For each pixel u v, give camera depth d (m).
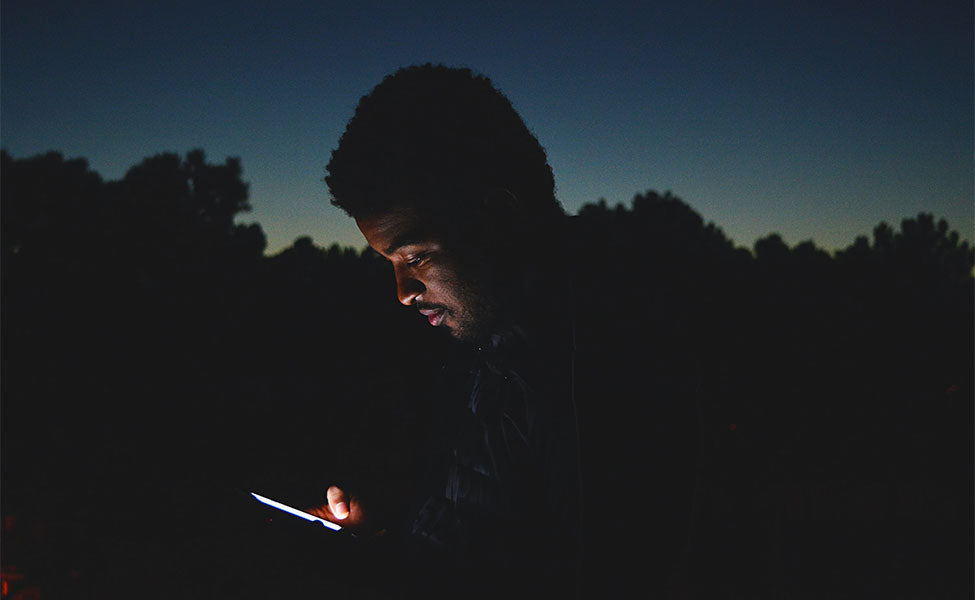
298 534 1.12
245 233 17.58
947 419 9.07
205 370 12.30
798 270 16.58
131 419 9.77
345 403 9.02
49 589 4.65
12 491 6.66
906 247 18.67
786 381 10.62
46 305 14.50
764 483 6.71
